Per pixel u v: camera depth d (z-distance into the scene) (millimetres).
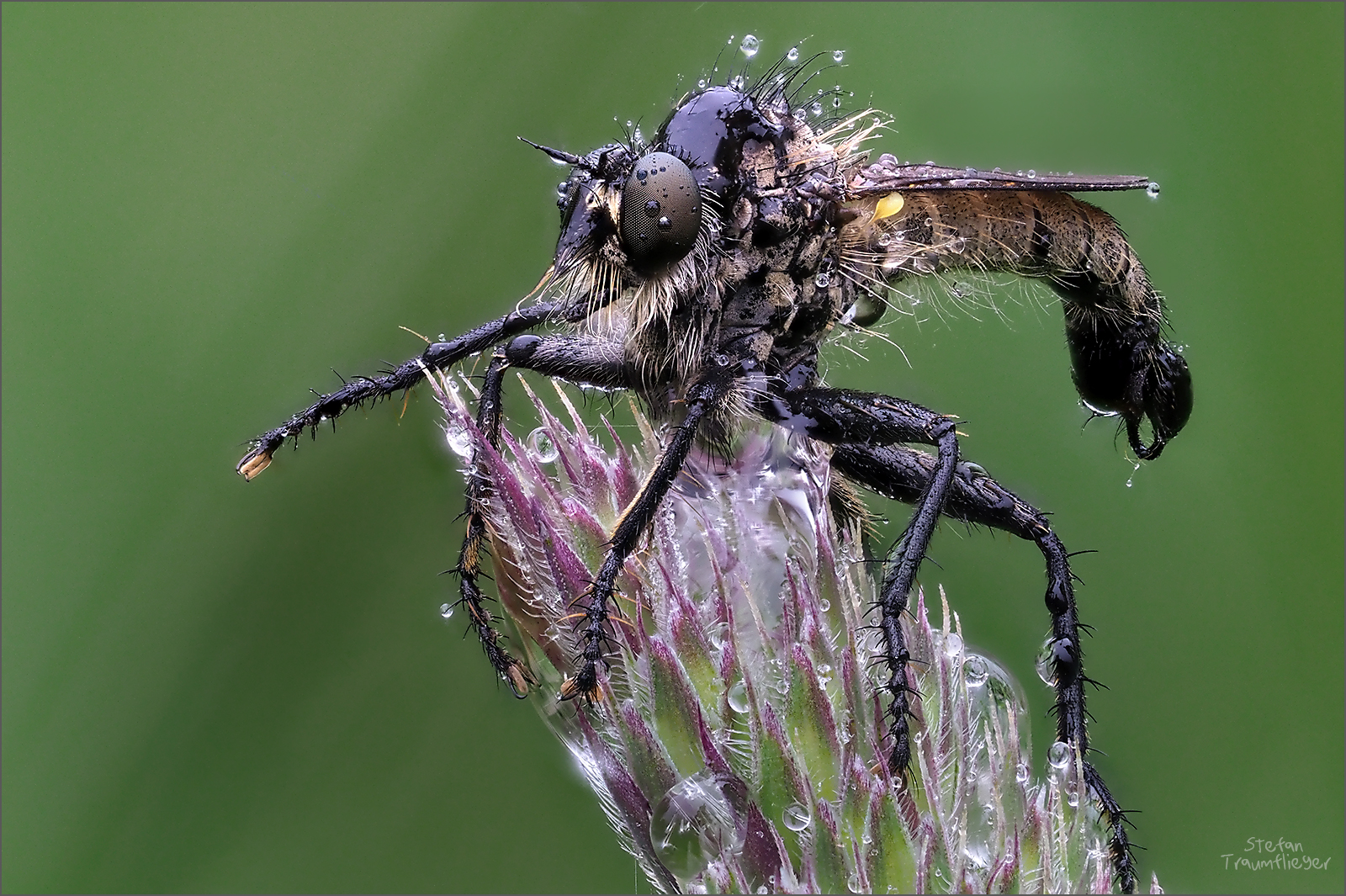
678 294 125
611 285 125
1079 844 120
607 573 120
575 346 125
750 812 119
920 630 121
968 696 120
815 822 119
